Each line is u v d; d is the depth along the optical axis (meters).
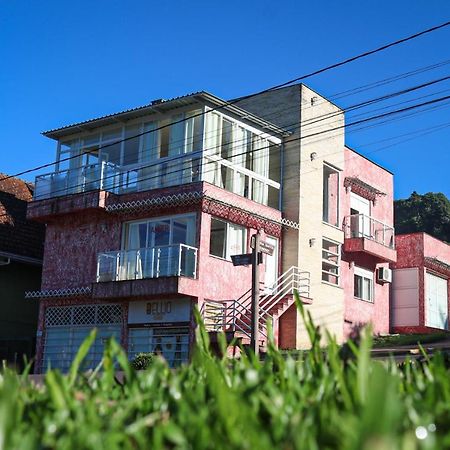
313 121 26.67
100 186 24.89
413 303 32.81
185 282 22.00
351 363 2.23
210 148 23.52
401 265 33.47
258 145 25.50
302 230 25.80
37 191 26.58
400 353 15.73
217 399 1.64
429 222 63.62
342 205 29.05
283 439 1.48
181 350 22.31
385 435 1.15
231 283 23.47
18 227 28.78
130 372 2.24
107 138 25.77
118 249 24.41
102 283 23.33
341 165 28.55
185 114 23.98
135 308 23.58
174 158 23.80
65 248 25.88
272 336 2.66
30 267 29.06
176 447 1.50
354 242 28.70
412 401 1.87
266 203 25.62
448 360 3.26
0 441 1.31
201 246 22.61
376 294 30.58
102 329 24.33
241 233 24.33
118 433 1.52
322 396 1.98
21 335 28.19
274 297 23.70
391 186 32.88
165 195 23.52
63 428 1.62
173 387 2.02
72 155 26.53
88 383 2.34
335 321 26.75
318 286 26.19
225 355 2.62
